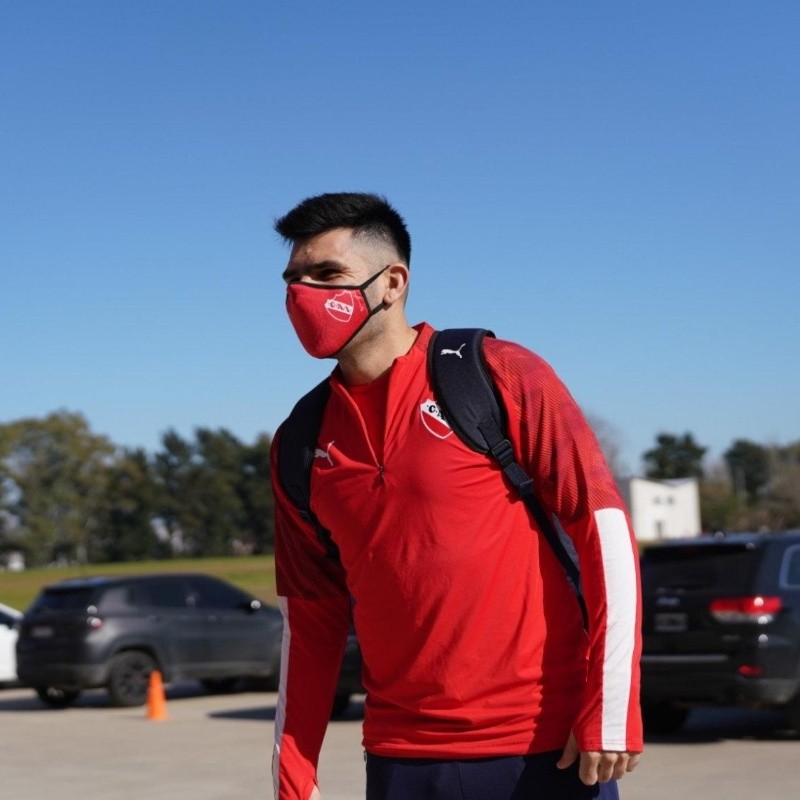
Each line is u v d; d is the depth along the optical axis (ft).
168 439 484.74
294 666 12.65
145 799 36.91
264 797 36.91
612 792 11.22
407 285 11.74
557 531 11.09
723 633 43.24
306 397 11.98
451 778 10.86
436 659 10.83
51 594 69.05
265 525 486.38
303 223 11.60
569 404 10.96
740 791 34.91
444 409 10.92
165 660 68.95
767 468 542.57
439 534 10.73
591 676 10.53
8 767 44.52
